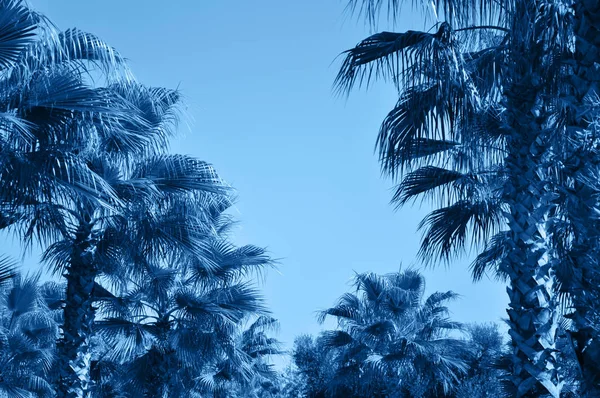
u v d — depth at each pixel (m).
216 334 13.39
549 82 5.64
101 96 6.96
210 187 9.44
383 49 6.06
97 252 9.66
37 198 7.52
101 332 13.08
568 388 5.49
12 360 13.96
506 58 6.19
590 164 4.11
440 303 20.98
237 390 25.23
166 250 9.80
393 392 18.30
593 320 3.84
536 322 5.55
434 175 8.33
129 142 9.47
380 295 19.53
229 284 13.20
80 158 7.19
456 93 6.34
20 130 6.60
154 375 13.52
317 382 29.09
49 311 16.11
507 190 6.13
